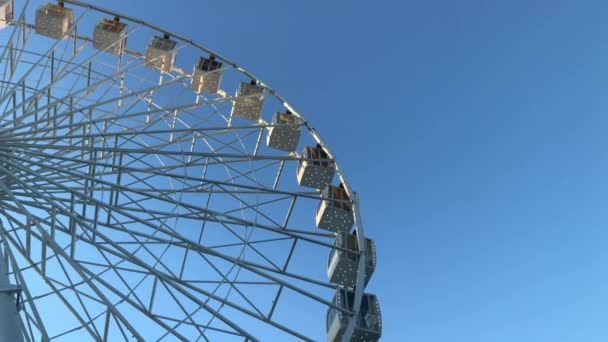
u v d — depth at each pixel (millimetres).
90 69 21672
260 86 25438
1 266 13906
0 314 12148
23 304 12875
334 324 18469
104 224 16719
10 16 24250
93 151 17812
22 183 15508
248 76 25578
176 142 20766
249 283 16953
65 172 16656
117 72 21125
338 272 19594
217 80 25719
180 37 25688
